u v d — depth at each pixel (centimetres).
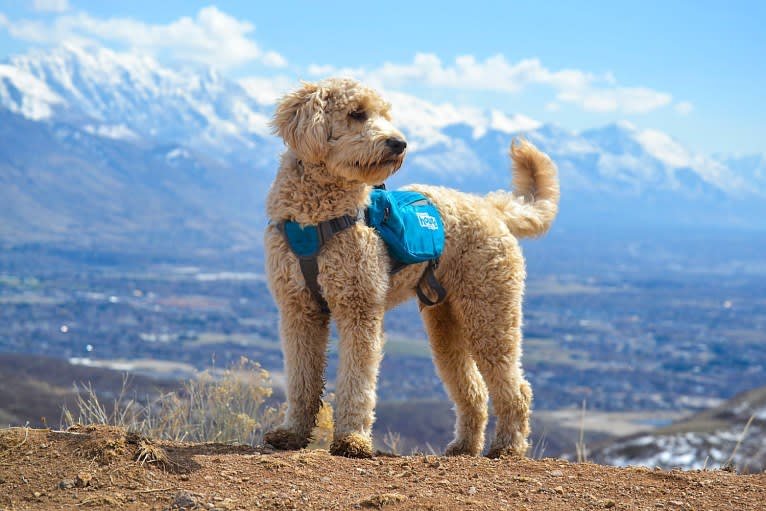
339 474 500
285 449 576
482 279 636
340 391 567
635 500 478
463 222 642
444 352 690
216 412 729
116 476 456
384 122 563
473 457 577
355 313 564
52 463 466
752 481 525
